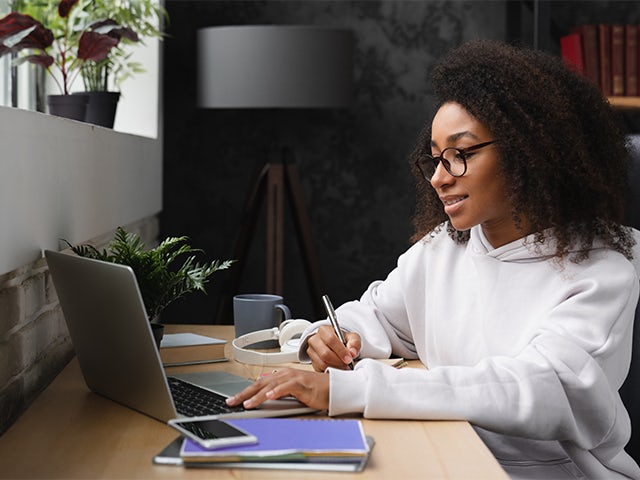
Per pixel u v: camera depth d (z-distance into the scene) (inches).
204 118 158.6
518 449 58.9
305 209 142.9
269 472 41.2
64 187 63.9
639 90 144.1
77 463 42.6
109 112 97.9
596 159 59.7
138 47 122.5
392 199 160.9
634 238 60.8
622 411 56.2
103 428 48.3
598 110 61.2
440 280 65.5
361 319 68.0
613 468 57.9
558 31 149.9
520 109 57.0
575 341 53.2
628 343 56.7
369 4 158.7
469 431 48.1
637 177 69.3
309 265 143.1
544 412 50.3
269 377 51.3
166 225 159.2
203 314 158.2
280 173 141.6
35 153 56.1
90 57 84.6
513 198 57.3
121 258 60.3
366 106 159.8
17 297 56.6
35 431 47.9
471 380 51.1
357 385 50.5
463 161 57.1
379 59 159.2
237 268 141.9
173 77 157.6
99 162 76.5
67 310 55.6
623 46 143.9
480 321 61.2
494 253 61.0
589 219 58.6
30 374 60.6
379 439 46.6
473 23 158.6
